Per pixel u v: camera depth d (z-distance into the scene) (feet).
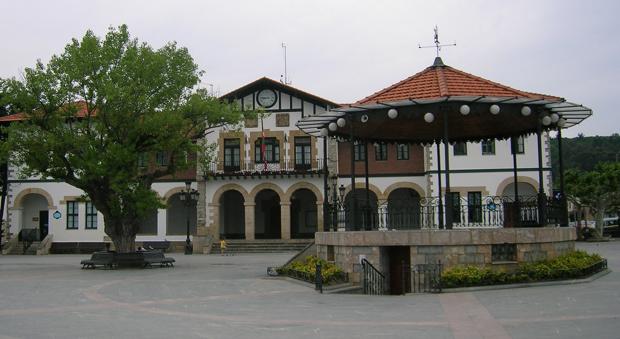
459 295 49.42
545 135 139.03
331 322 37.47
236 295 53.26
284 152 147.23
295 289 57.47
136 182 90.68
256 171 146.10
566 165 309.42
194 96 92.63
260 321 38.42
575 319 35.83
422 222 71.72
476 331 33.30
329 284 57.26
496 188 139.44
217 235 147.43
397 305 44.75
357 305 45.39
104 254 90.68
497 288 52.39
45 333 35.37
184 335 34.01
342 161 148.46
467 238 55.98
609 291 48.26
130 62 88.17
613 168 167.63
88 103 89.92
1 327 37.60
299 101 147.84
